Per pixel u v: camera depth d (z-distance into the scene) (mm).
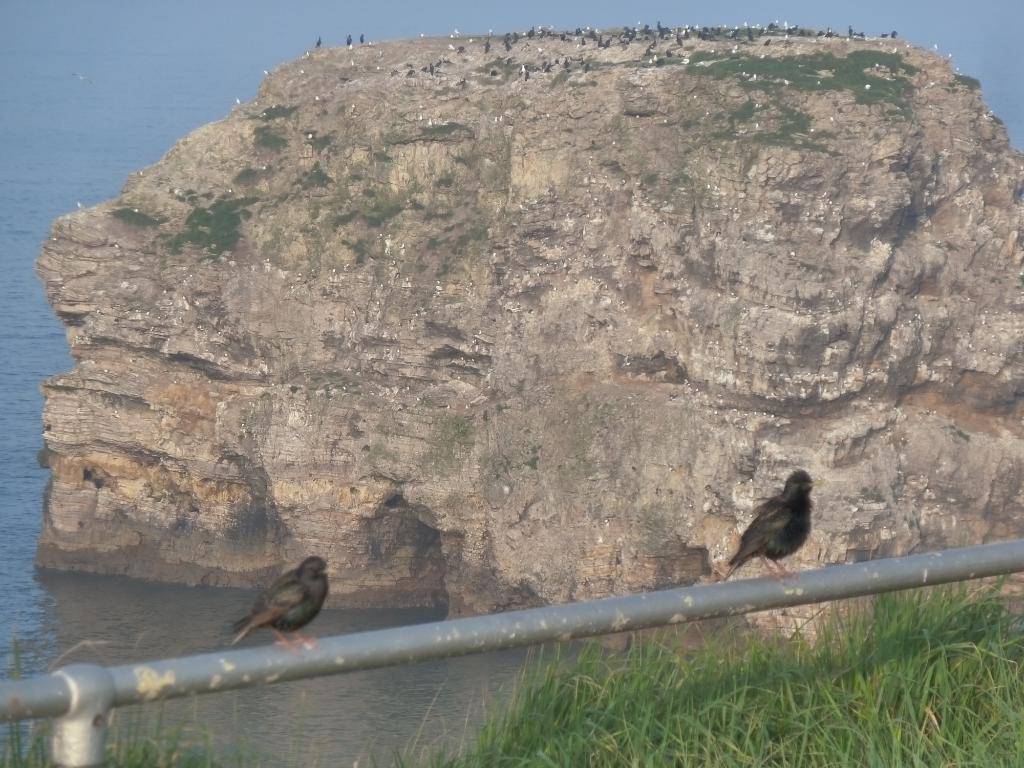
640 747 11617
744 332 94188
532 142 111438
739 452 92875
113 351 118688
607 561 97000
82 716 8328
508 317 108750
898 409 96812
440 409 106375
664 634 13070
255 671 8797
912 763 11820
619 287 104688
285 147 128000
